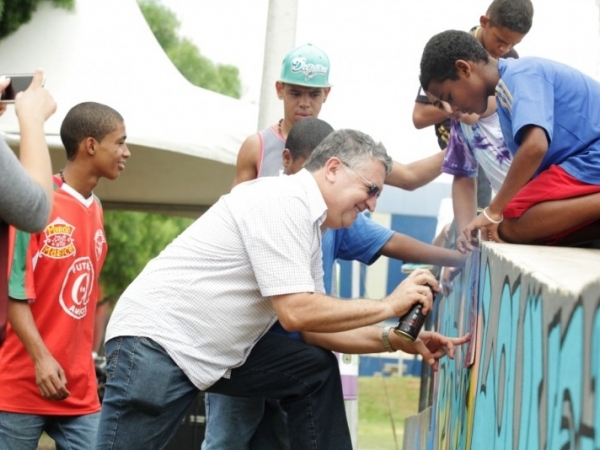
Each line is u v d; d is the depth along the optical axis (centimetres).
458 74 372
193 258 363
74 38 783
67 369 435
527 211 354
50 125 732
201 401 677
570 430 179
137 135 727
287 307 345
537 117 342
